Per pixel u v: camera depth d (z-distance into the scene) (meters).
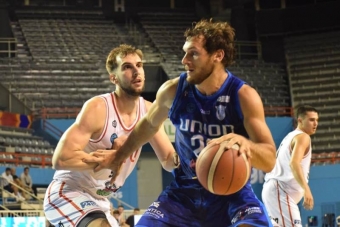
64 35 28.17
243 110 4.17
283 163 7.63
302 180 7.31
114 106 5.43
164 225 4.53
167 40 28.53
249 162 3.85
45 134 21.17
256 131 4.09
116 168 5.06
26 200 16.56
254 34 29.92
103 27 29.52
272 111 23.22
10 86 23.66
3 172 17.94
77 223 5.28
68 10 30.48
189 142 4.38
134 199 20.25
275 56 28.92
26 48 26.86
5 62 25.20
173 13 31.45
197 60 4.14
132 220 13.65
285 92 25.70
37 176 18.50
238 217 4.29
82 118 5.26
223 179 3.79
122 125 5.45
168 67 25.36
